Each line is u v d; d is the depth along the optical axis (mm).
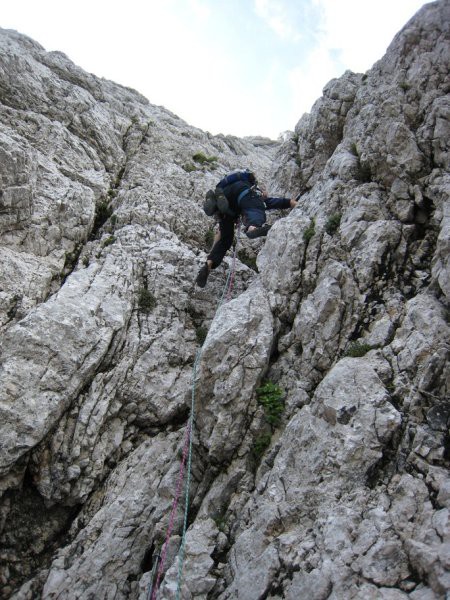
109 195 13805
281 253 10148
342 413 7066
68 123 14883
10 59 14555
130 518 8023
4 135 10922
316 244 9859
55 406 8289
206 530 7293
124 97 19188
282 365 8898
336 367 7715
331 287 8930
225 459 8234
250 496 7598
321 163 12891
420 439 6527
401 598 5184
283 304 9500
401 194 9680
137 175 14953
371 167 10336
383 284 8859
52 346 8742
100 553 7660
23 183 10828
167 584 6543
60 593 7344
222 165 17531
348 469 6621
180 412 9555
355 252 9352
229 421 8227
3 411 7898
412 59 11047
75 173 13391
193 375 8648
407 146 9812
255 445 8141
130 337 9953
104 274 10664
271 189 13680
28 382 8289
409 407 6918
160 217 12844
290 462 7180
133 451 9070
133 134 16625
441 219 9047
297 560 5992
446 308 7816
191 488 8281
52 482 8180
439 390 6938
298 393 8344
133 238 11828
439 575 5109
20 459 7984
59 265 11008
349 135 11703
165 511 8047
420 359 7285
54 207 11578
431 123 9820
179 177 15320
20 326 8859
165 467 8719
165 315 10703
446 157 9477
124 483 8484
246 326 8992
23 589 7484
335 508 6281
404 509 5957
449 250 7723
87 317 9430
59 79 15930
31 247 10945
